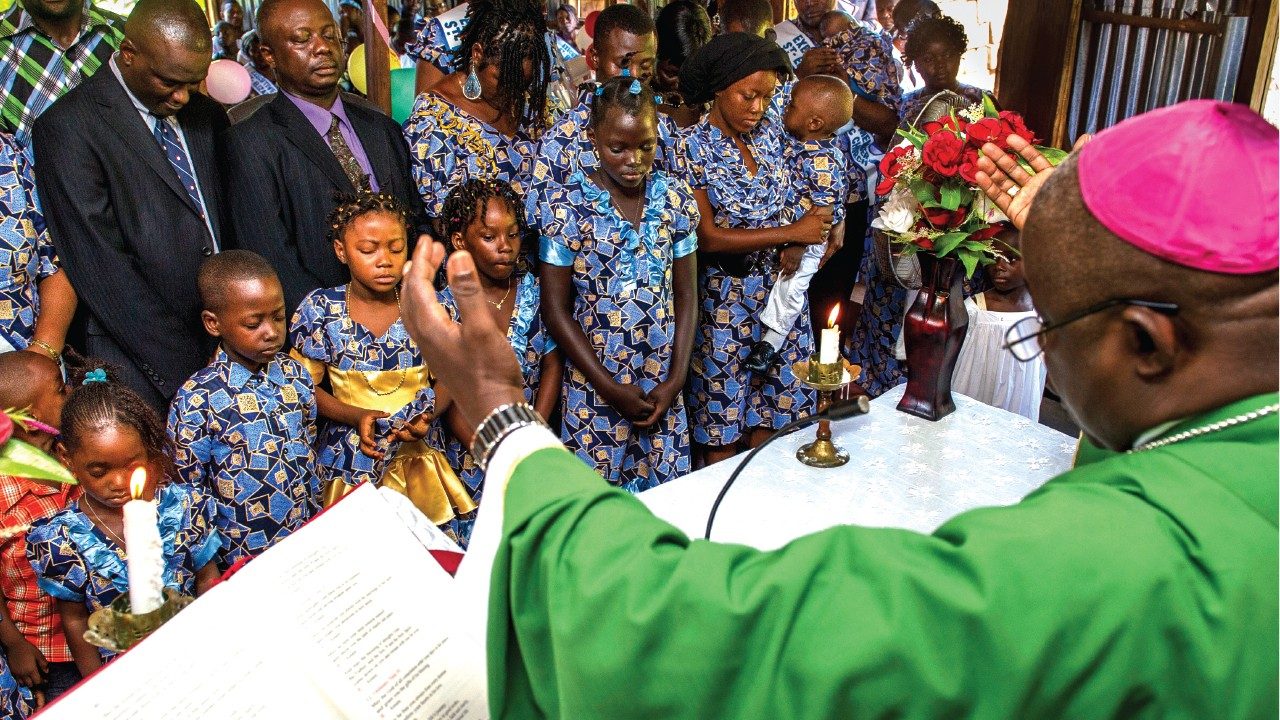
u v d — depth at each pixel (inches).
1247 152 29.4
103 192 104.7
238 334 94.0
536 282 117.6
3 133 105.3
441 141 124.8
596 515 32.5
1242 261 28.8
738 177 128.7
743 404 138.9
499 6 123.0
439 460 111.3
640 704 30.5
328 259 118.0
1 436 37.9
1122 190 30.2
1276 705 27.7
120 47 104.2
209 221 113.2
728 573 30.2
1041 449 85.4
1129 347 31.6
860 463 82.0
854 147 165.0
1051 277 32.7
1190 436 31.6
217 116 117.9
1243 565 27.5
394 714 40.9
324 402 105.0
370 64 147.9
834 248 144.9
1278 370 30.2
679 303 119.2
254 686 40.2
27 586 90.0
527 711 36.4
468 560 39.8
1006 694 27.2
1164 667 27.3
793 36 194.9
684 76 132.6
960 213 83.8
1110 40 176.9
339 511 47.0
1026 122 190.2
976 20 191.2
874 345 160.2
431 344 36.3
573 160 111.6
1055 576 27.3
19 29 116.5
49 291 106.0
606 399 115.0
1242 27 158.1
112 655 87.2
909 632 27.6
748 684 29.5
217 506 96.7
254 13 160.4
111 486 80.0
